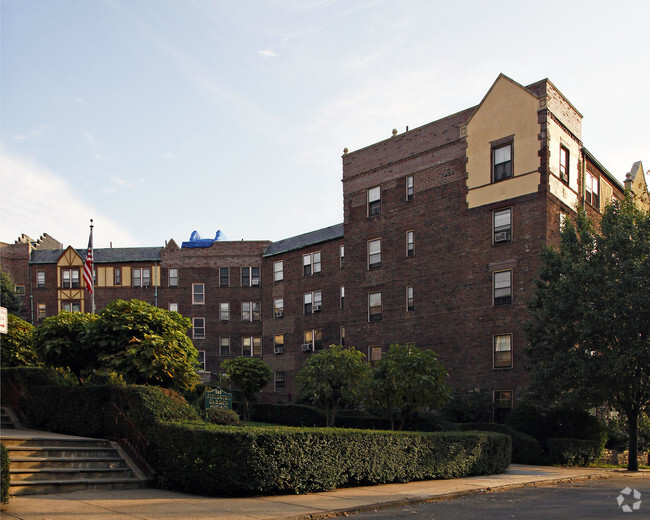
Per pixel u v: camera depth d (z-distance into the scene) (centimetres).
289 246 4828
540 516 1130
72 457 1417
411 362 2205
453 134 3344
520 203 2994
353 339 3716
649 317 2197
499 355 2978
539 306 2503
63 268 5256
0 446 1052
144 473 1425
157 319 1975
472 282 3141
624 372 2206
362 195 3806
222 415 2098
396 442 1566
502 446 1948
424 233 3412
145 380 1944
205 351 5034
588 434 2622
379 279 3622
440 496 1364
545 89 2978
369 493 1366
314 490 1362
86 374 2302
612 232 2400
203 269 5150
